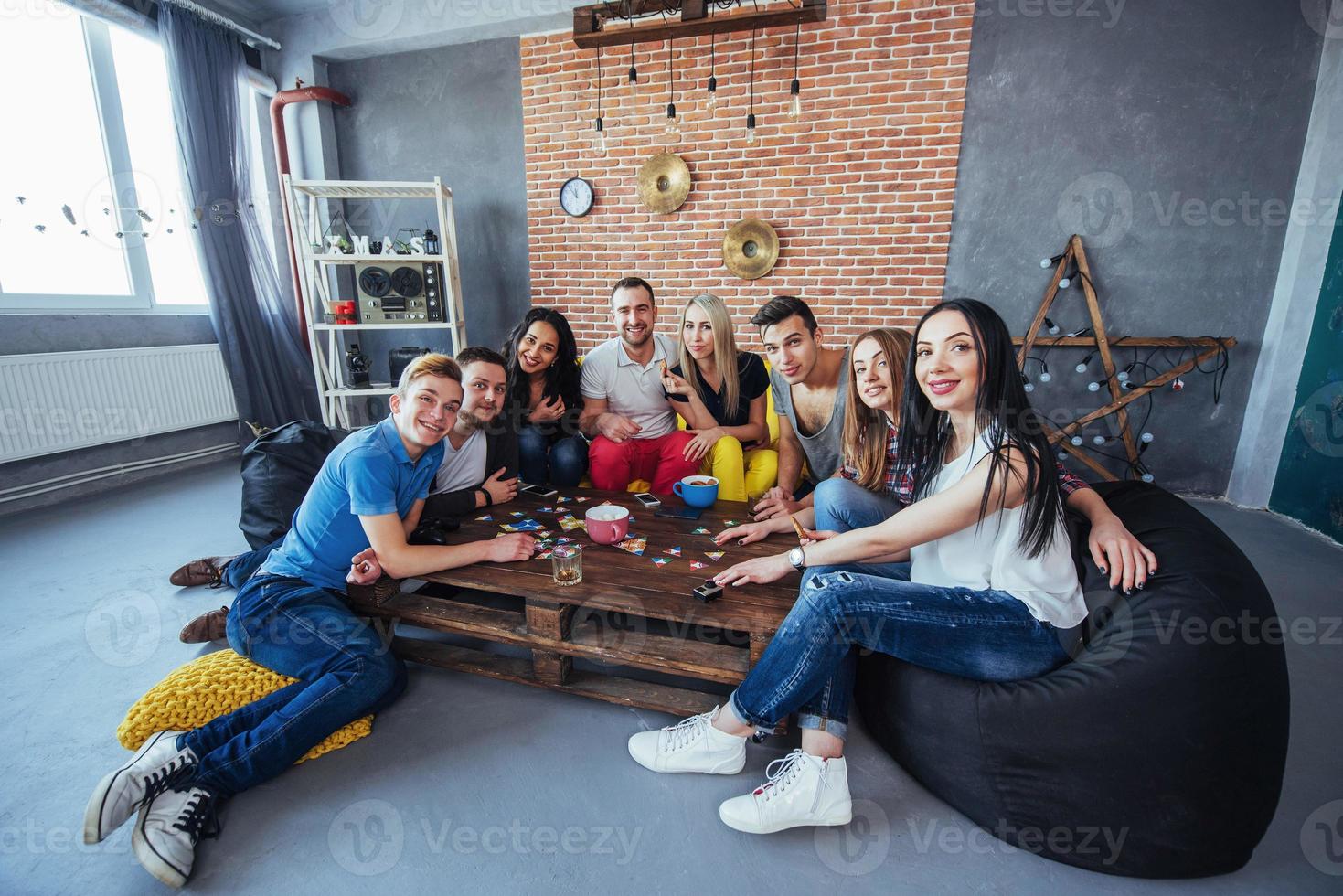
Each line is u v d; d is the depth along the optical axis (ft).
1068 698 3.26
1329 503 8.51
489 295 13.87
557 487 6.68
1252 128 9.35
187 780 3.53
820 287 11.78
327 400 12.53
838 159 11.19
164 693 4.24
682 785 3.93
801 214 11.59
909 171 10.91
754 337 12.35
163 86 11.72
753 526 5.17
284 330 13.38
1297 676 5.18
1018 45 10.00
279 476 6.70
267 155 13.79
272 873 3.28
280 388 13.41
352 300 13.79
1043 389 10.91
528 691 4.89
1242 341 9.92
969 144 10.54
